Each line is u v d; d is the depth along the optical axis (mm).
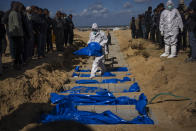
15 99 4059
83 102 4480
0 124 3279
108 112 3740
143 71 6418
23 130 3100
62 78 5922
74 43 12992
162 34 7406
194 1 5695
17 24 5062
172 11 6906
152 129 3080
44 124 3262
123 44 13836
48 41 8914
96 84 5410
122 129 3100
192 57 6152
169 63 6328
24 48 6230
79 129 3100
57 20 9148
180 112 3486
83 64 8352
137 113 3900
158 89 4824
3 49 7727
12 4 5176
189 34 6105
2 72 5297
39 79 5148
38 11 7008
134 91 4992
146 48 10281
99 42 5930
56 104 4293
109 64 7957
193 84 4410
